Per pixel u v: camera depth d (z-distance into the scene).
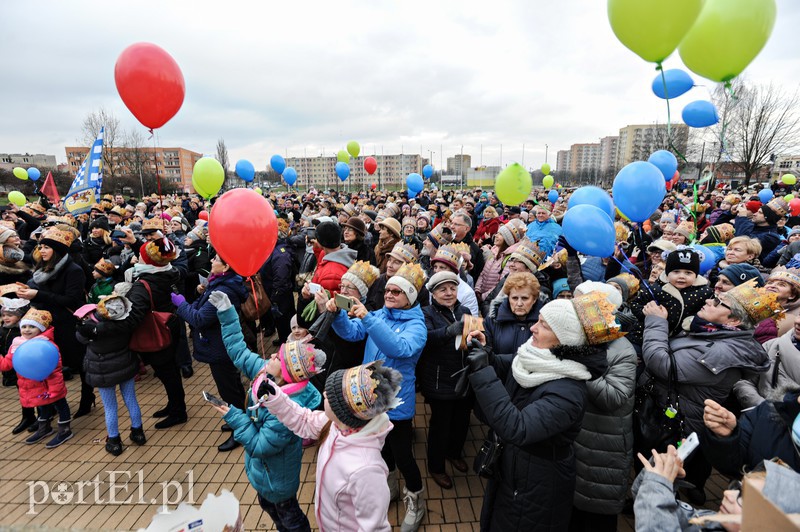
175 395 4.29
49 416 4.18
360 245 5.20
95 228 6.62
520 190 5.15
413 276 2.92
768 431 1.75
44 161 71.25
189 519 1.39
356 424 1.89
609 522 2.56
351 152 13.44
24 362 3.51
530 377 2.00
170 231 7.09
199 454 3.86
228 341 2.85
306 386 2.48
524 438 1.84
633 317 2.22
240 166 9.12
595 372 1.98
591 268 4.41
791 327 3.22
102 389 3.76
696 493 3.04
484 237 8.75
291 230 8.56
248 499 3.28
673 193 13.91
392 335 2.62
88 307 3.64
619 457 2.44
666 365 2.52
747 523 1.01
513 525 2.03
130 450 3.92
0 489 3.44
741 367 2.36
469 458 3.80
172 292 4.15
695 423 2.53
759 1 2.34
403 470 2.88
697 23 2.57
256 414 2.35
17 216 8.77
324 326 2.79
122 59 3.26
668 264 3.05
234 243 2.71
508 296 3.04
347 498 1.88
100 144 9.45
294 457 2.43
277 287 5.61
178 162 68.31
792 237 5.83
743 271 3.40
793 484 1.22
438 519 3.06
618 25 2.57
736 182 31.09
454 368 3.07
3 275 5.71
